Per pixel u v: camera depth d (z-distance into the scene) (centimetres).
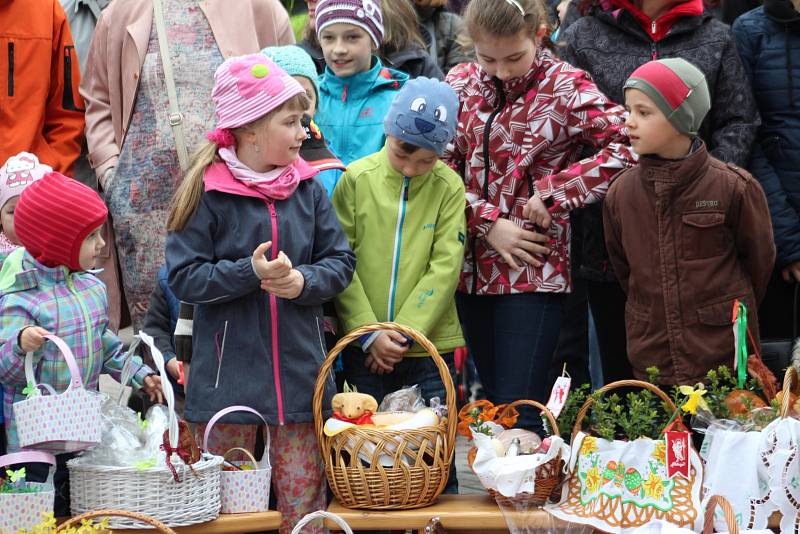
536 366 412
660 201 381
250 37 466
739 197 377
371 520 347
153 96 454
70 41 487
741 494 332
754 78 445
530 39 400
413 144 381
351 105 438
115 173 458
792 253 431
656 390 357
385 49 464
